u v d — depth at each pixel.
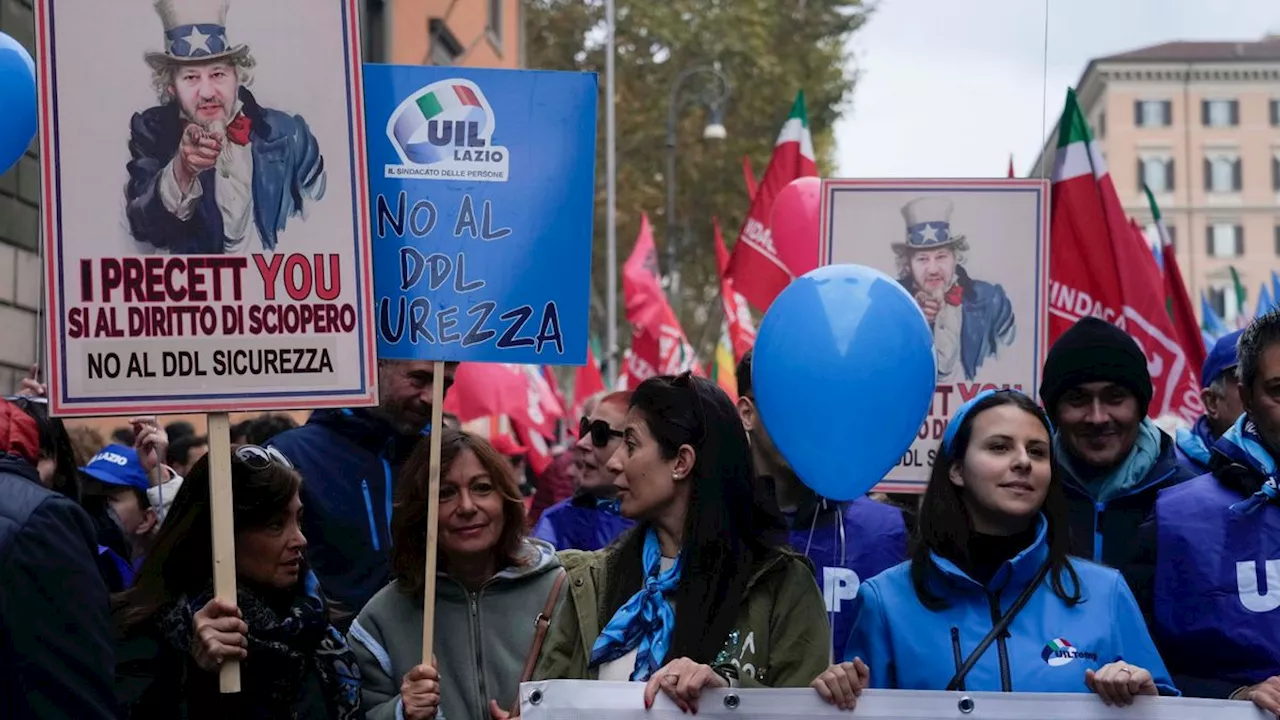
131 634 4.60
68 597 3.92
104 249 4.54
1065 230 7.63
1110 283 7.58
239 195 4.63
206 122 4.62
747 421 6.01
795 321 4.64
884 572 4.64
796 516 6.00
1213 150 89.12
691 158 40.41
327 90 4.69
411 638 5.12
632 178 40.56
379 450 6.41
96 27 4.58
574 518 7.60
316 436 6.39
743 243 9.05
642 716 4.28
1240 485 4.99
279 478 4.77
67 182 4.54
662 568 4.53
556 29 41.59
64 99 4.55
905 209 6.47
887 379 4.57
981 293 6.42
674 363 14.52
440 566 5.22
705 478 4.43
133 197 4.57
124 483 6.84
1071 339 5.80
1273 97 89.56
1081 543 5.81
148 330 4.55
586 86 5.15
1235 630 4.86
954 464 4.53
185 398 4.55
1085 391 5.76
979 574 4.52
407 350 5.04
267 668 4.68
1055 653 4.37
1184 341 10.77
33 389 6.43
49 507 3.97
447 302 5.07
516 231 5.11
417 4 26.64
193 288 4.58
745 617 4.35
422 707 4.68
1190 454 6.20
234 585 4.47
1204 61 88.75
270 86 4.66
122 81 4.59
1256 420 4.91
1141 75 88.94
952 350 6.41
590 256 5.13
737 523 4.45
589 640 4.48
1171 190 89.50
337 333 4.66
